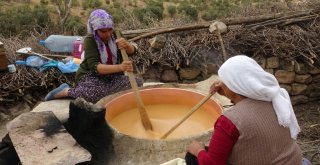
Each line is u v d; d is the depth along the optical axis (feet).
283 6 17.40
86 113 8.27
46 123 8.46
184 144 7.80
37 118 8.64
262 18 15.12
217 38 14.58
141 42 14.71
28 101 13.46
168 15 50.60
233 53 14.78
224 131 5.72
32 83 13.56
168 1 58.85
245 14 17.06
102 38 10.01
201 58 14.80
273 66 14.73
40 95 13.85
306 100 15.40
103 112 8.25
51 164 7.09
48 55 14.44
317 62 14.79
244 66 5.73
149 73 14.87
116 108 9.15
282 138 5.82
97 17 9.69
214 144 5.81
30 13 40.11
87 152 7.48
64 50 15.14
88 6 56.70
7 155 8.41
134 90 8.90
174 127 8.09
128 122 9.17
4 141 8.62
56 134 8.06
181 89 9.60
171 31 14.61
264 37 14.64
